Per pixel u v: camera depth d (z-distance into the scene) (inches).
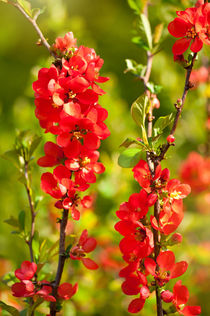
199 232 56.2
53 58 30.0
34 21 30.0
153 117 30.7
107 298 42.8
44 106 28.4
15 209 50.0
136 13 36.3
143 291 27.5
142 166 28.7
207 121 52.1
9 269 42.8
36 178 44.9
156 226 27.7
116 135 56.8
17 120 56.9
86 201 28.7
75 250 28.6
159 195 28.2
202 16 28.0
